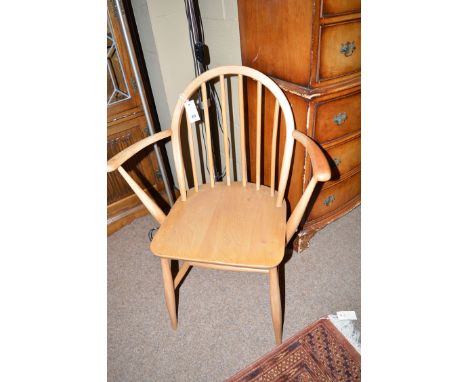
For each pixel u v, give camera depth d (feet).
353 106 3.67
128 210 5.21
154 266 4.64
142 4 3.95
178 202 3.54
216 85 4.82
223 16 4.09
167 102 4.60
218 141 5.42
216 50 4.56
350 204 4.72
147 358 3.50
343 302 3.93
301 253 4.63
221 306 3.99
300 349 3.47
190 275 4.43
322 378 3.22
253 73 3.17
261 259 2.79
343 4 2.96
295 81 3.43
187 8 4.10
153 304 4.09
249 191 3.68
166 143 5.17
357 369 3.28
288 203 4.40
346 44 3.22
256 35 3.66
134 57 3.55
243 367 3.36
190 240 3.01
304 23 3.00
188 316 3.90
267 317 3.83
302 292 4.08
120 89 4.31
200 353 3.51
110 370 3.42
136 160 4.86
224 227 3.14
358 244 4.71
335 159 3.96
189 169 5.51
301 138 2.99
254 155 4.71
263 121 4.22
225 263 2.78
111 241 5.08
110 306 4.10
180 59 4.44
